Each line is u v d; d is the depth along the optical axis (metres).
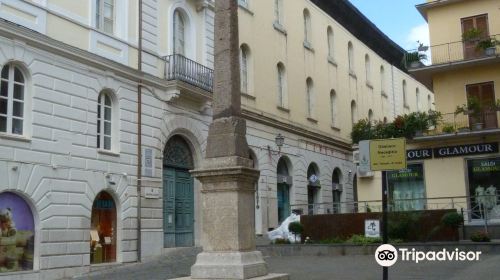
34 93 16.39
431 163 24.70
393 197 25.16
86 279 15.55
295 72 33.06
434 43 26.27
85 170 17.86
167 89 21.81
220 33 10.55
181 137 23.17
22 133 16.14
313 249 18.42
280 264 16.00
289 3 33.31
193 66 23.20
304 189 32.28
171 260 19.22
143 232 19.89
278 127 30.31
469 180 23.98
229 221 9.59
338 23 39.47
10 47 15.79
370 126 27.91
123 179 19.38
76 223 17.31
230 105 10.18
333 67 37.88
